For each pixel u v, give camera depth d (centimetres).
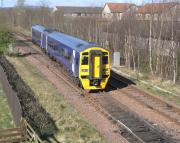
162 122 2016
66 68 3123
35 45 5494
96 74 2620
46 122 1909
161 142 1716
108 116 2092
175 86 2872
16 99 1888
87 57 2606
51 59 4088
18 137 1691
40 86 2841
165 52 3316
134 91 2719
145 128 1895
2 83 2803
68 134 1816
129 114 2136
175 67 3111
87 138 1769
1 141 1647
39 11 9619
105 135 1814
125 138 1767
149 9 3872
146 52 3638
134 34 3791
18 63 3912
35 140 1587
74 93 2631
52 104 2309
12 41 4647
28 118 1880
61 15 7844
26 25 9369
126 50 3791
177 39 3139
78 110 2217
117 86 2873
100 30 4556
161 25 3341
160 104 2391
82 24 5325
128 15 4162
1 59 3938
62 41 3334
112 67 3681
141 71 3453
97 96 2564
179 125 1966
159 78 3116
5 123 1978
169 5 3391
